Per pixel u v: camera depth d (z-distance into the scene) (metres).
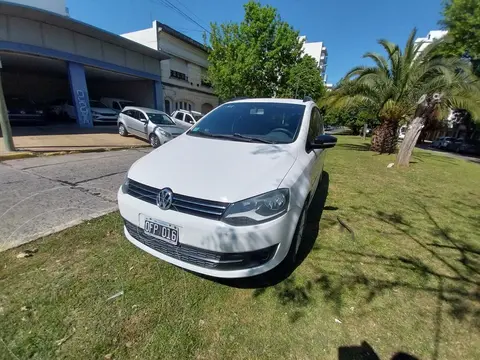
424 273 2.54
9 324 1.69
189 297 2.04
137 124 10.50
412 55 10.34
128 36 18.52
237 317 1.89
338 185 5.55
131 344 1.63
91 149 7.93
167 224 1.89
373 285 2.32
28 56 11.21
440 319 1.97
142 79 17.61
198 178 1.94
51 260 2.35
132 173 2.22
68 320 1.75
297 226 2.28
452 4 15.20
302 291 2.19
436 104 8.01
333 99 11.93
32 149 7.09
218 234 1.77
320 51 53.75
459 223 3.83
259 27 17.73
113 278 2.18
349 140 20.89
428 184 6.24
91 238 2.74
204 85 23.22
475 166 11.88
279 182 1.96
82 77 12.62
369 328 1.86
